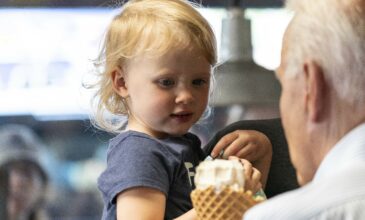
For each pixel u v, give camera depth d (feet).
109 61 8.23
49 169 20.01
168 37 7.83
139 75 7.94
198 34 7.96
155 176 7.55
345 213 5.51
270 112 14.38
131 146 7.73
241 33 12.75
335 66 5.70
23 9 19.84
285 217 5.60
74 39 19.94
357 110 5.73
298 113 5.95
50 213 19.88
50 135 20.44
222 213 6.51
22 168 19.34
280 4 17.74
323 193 5.62
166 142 7.97
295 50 5.89
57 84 20.27
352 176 5.63
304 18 5.86
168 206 7.70
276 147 8.77
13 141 19.56
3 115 20.33
